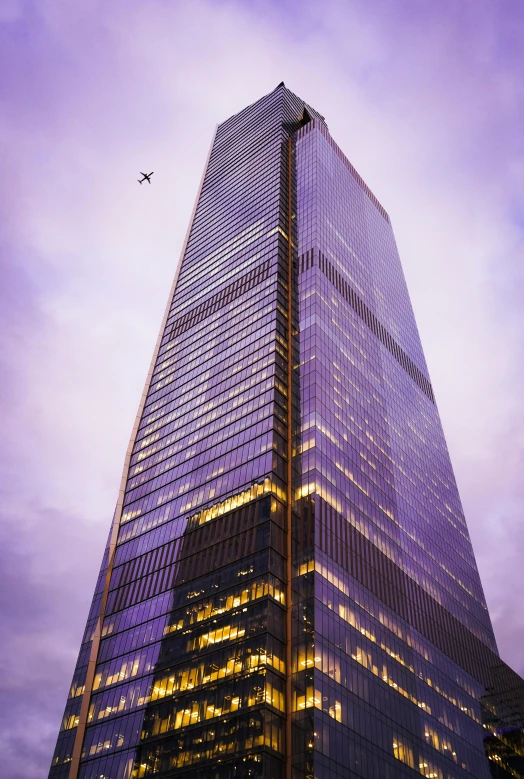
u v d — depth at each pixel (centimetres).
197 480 10850
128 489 12206
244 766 7056
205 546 9694
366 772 7600
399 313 16262
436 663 10369
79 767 8738
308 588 8350
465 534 14212
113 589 10650
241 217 15738
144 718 8500
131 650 9488
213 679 8088
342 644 8294
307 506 9225
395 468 12256
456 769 9444
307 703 7394
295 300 12619
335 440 10506
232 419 11138
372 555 10012
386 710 8531
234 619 8425
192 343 13850
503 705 11731
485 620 13025
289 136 17512
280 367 11262
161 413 13075
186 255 16675
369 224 17012
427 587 11331
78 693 9606
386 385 13538
